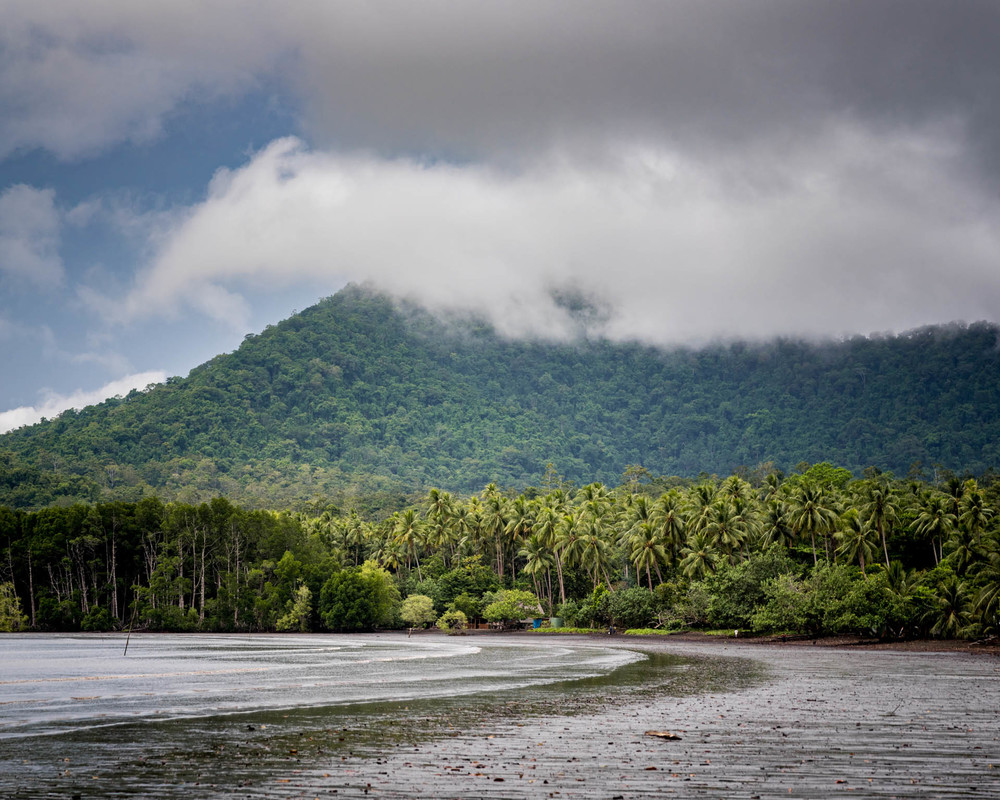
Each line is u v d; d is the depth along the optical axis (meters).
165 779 23.34
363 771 24.12
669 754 26.30
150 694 45.22
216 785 22.53
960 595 92.19
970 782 22.22
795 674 56.38
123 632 145.25
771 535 122.75
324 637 128.12
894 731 30.59
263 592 152.00
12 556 149.25
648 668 62.69
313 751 27.36
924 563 128.00
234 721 34.50
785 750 26.83
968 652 81.25
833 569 101.12
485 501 186.38
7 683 52.34
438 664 68.38
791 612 98.94
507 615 143.50
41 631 146.38
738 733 30.28
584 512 149.62
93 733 31.50
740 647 92.50
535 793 21.28
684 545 134.12
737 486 143.25
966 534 107.00
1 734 31.38
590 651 86.75
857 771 23.62
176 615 146.00
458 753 26.75
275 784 22.59
